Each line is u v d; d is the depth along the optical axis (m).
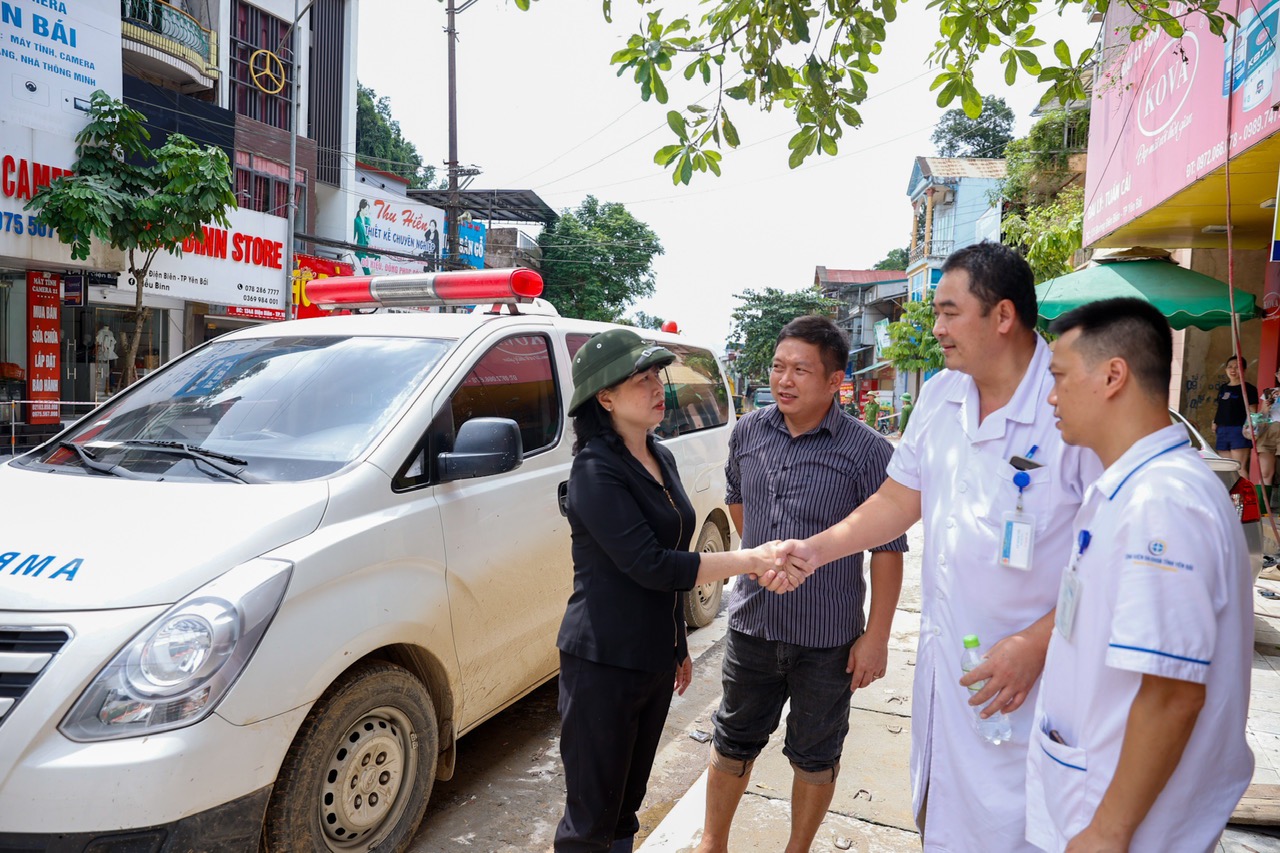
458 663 2.92
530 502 3.36
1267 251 8.29
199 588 2.16
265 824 2.26
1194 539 1.27
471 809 3.19
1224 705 1.30
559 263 32.50
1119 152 7.56
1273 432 7.05
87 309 13.61
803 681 2.49
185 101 15.79
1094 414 1.46
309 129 22.34
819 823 2.55
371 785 2.54
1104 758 1.38
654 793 3.37
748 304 47.84
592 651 2.13
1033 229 14.05
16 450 11.66
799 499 2.45
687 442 4.93
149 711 1.99
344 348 3.30
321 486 2.56
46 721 1.95
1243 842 2.69
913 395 31.41
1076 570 1.48
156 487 2.60
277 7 20.20
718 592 5.71
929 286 29.72
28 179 10.98
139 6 15.92
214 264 14.30
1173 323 6.86
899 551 2.45
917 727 1.96
